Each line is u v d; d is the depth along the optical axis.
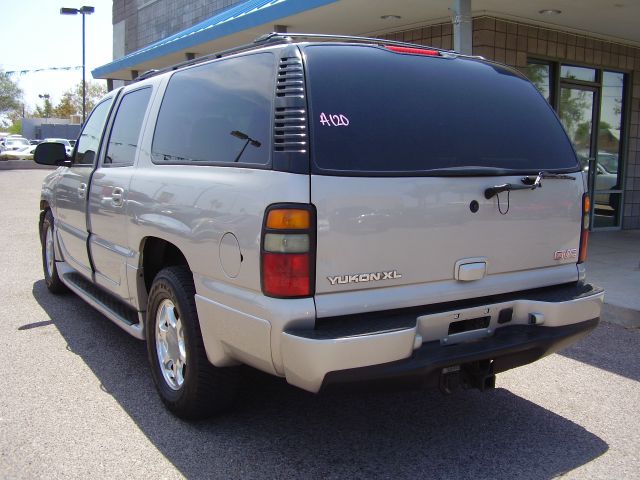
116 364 4.80
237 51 3.73
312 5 8.28
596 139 11.15
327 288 2.99
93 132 5.57
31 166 32.81
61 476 3.23
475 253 3.42
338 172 3.02
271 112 3.17
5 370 4.66
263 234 2.98
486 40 8.93
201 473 3.28
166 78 4.41
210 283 3.38
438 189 3.26
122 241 4.44
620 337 5.55
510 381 4.57
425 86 3.52
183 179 3.69
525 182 3.56
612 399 4.28
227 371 3.60
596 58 10.58
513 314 3.56
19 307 6.35
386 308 3.13
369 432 3.76
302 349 2.85
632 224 12.02
